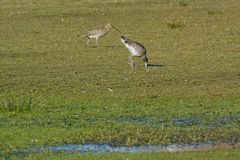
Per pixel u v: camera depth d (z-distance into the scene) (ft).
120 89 79.66
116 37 116.88
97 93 77.87
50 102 73.77
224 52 100.68
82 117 67.97
